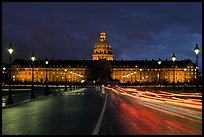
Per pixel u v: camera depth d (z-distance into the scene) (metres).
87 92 92.00
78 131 16.45
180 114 26.22
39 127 18.06
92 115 25.52
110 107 34.72
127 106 36.34
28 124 19.47
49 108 33.25
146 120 21.69
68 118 23.12
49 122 20.50
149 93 64.25
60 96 65.62
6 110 30.61
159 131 16.42
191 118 22.97
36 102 44.44
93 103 42.25
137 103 42.16
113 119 22.39
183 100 34.56
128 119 22.36
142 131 16.42
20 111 29.48
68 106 36.53
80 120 21.72
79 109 31.91
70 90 108.44
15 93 71.19
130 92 83.75
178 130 16.80
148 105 38.12
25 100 46.50
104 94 77.25
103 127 18.02
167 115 25.31
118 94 77.38
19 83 185.75
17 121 21.08
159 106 35.47
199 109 29.16
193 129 17.19
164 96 51.00
